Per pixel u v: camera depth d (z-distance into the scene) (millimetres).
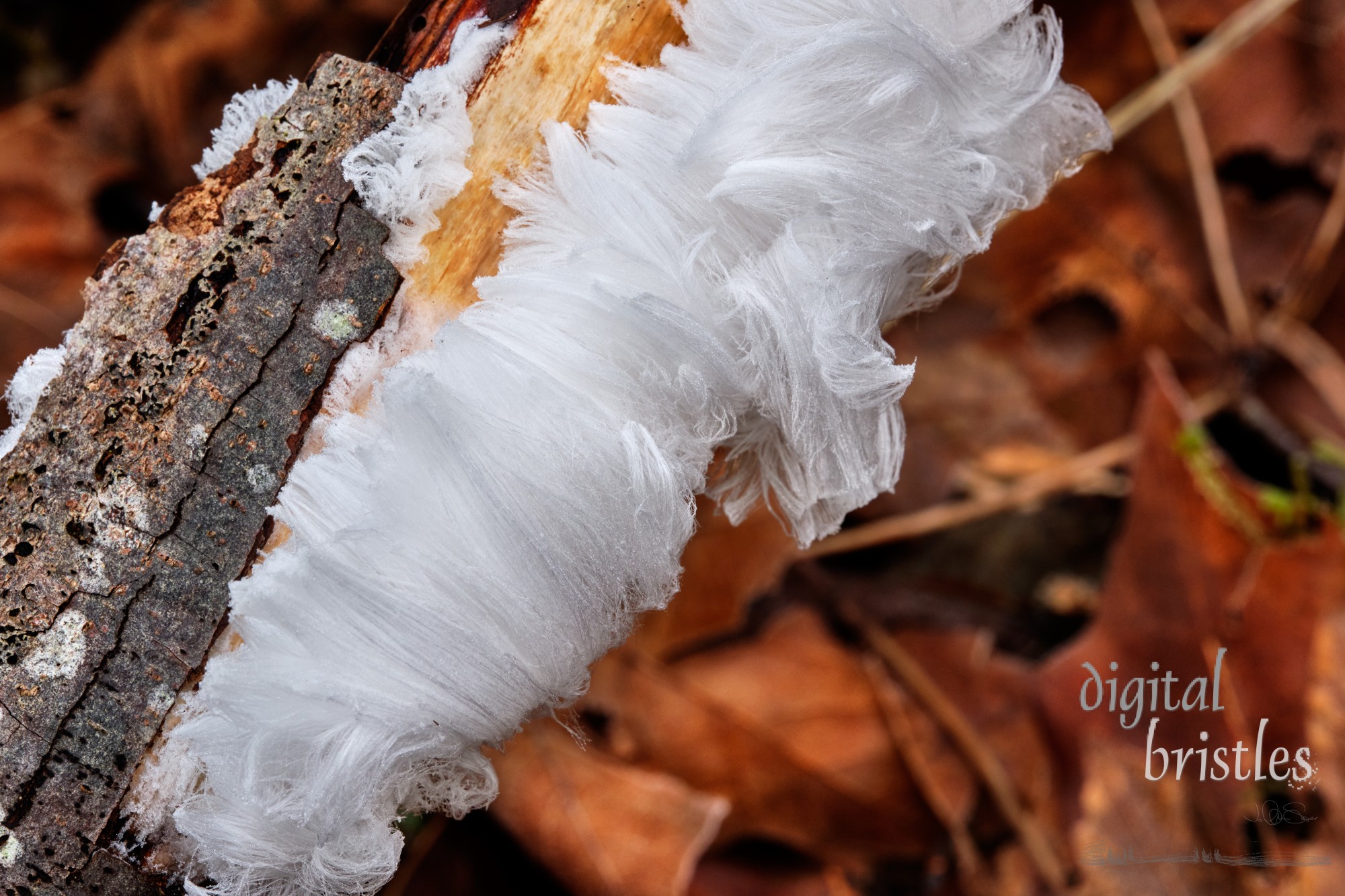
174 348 355
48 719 353
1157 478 598
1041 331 692
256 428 355
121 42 680
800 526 373
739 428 367
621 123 358
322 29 677
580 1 360
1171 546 590
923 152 359
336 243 357
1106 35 675
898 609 653
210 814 353
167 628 354
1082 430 685
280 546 354
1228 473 588
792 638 614
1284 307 677
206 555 354
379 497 351
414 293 358
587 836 555
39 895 353
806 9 358
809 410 359
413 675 352
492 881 583
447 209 358
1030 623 667
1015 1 362
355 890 356
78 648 354
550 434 352
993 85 364
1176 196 675
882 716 609
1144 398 668
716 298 358
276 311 356
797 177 355
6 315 648
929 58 357
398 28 362
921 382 690
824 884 602
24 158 668
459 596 351
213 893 354
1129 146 677
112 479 355
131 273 357
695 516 359
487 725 355
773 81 355
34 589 354
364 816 353
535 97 359
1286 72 657
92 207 679
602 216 357
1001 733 613
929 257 367
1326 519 562
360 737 351
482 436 351
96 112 679
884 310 368
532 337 354
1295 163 664
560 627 354
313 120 358
